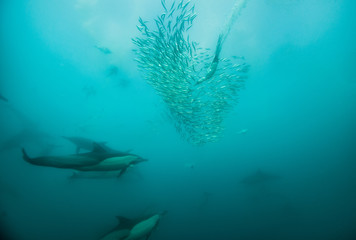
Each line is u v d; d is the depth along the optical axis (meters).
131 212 14.87
